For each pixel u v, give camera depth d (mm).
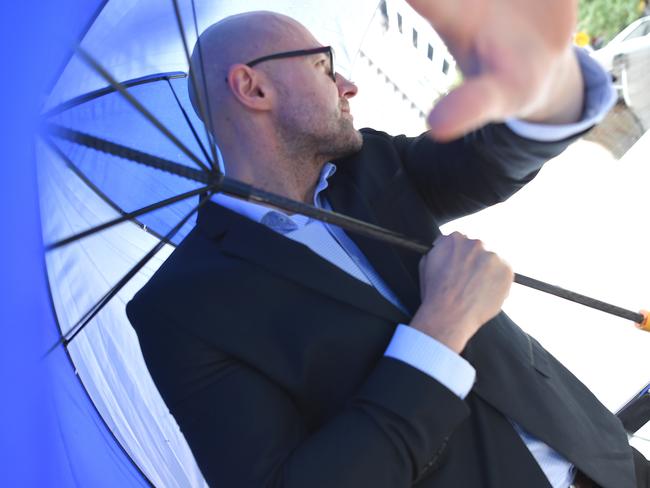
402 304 1289
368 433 1102
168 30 1685
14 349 720
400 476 1093
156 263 1901
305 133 1356
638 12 4844
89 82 1380
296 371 1195
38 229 854
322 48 1390
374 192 1397
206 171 1071
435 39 2512
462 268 1209
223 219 1312
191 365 1193
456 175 1404
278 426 1164
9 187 707
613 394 2645
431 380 1127
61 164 1248
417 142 1504
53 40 782
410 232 1368
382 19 2299
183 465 1974
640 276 3014
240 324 1199
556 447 1288
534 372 1388
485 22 704
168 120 1782
